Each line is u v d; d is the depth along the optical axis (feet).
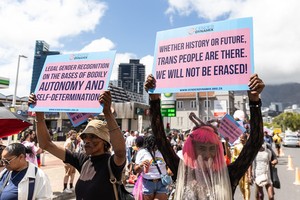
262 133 6.88
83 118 10.24
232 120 21.27
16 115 9.77
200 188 6.57
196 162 6.81
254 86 6.85
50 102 10.14
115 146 7.61
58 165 47.80
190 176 6.79
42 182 10.11
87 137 8.28
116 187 7.75
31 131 23.34
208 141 6.84
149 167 15.83
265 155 19.61
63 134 119.85
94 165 8.11
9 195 9.58
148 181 15.81
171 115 82.33
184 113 172.45
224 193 6.50
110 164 7.79
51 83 10.38
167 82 9.00
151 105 8.09
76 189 8.11
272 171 19.97
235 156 21.48
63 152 9.14
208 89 8.33
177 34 9.16
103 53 9.82
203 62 8.55
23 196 9.59
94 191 7.63
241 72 7.97
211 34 8.59
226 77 8.13
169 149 7.75
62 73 10.28
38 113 10.12
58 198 24.98
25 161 10.18
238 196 27.71
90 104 9.47
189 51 8.84
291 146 135.44
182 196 6.69
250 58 7.93
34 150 20.54
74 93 9.82
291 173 45.06
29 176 9.88
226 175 6.73
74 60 10.18
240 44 8.13
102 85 9.43
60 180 33.45
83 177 8.05
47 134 9.73
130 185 30.30
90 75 9.78
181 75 8.81
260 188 19.99
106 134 8.36
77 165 8.89
